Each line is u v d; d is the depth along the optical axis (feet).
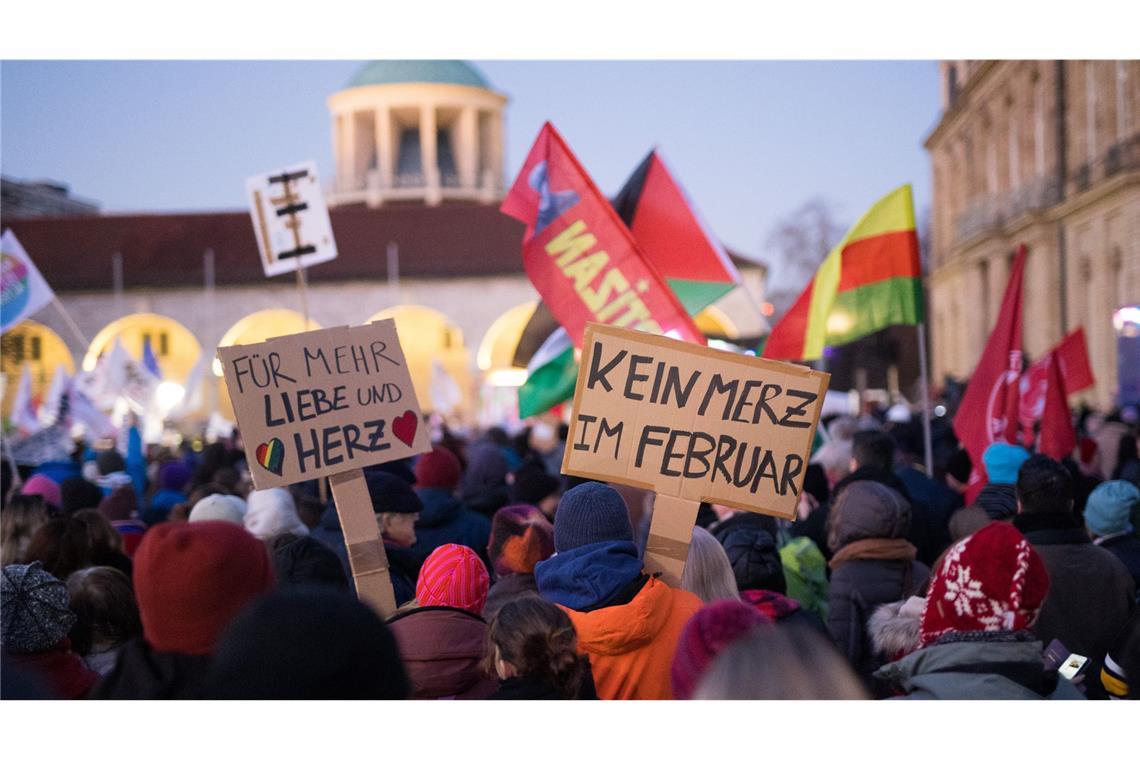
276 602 8.21
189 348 204.64
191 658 10.10
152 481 39.34
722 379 14.75
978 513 18.20
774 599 14.76
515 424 153.69
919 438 41.83
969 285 170.50
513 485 28.71
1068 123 131.13
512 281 200.75
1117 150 112.47
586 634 12.35
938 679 10.91
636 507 22.61
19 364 133.59
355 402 16.16
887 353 51.31
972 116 174.29
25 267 36.50
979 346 167.12
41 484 29.19
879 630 13.70
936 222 202.49
